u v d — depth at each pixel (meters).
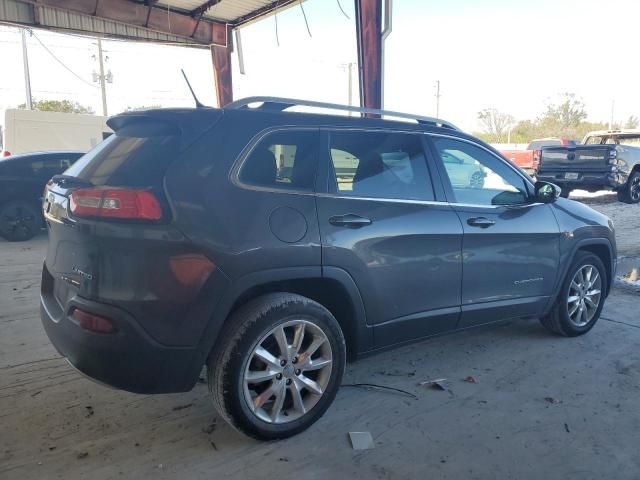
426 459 3.04
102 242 2.78
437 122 4.22
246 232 2.96
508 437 3.28
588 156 14.27
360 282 3.40
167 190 2.81
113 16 13.77
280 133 3.27
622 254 8.60
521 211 4.41
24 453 3.04
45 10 13.43
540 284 4.54
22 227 9.60
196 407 3.60
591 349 4.70
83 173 3.20
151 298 2.76
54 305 3.24
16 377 3.99
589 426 3.42
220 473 2.90
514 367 4.31
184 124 3.01
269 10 14.41
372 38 10.05
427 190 3.87
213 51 16.19
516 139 61.22
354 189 3.48
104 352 2.78
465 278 3.99
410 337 3.80
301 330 3.19
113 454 3.05
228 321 3.02
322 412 3.33
